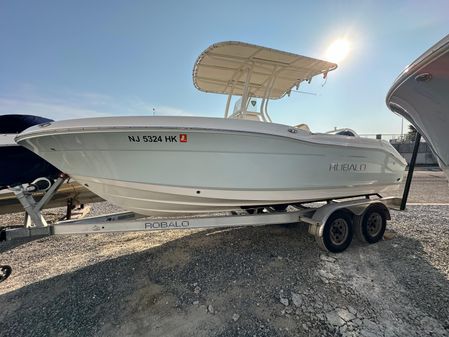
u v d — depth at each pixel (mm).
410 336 1640
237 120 2246
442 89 1986
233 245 3119
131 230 2543
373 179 3332
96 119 2045
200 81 3613
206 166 2316
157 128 2051
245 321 1799
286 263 2633
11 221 4316
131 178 2309
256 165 2424
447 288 2162
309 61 3051
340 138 2812
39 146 2293
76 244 3268
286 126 2451
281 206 3328
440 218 4195
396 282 2260
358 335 1647
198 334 1687
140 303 2029
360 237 3070
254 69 3252
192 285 2262
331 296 2066
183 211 2695
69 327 1786
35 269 2613
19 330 1769
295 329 1712
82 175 2395
